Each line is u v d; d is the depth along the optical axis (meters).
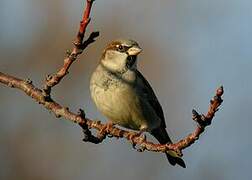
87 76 14.52
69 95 14.39
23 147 13.66
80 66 14.53
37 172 13.41
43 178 13.37
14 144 13.70
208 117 6.52
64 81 14.45
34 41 14.87
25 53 14.82
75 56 7.05
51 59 14.76
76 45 6.86
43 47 14.85
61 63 14.75
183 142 6.82
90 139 7.63
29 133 13.81
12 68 14.66
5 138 13.73
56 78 7.28
